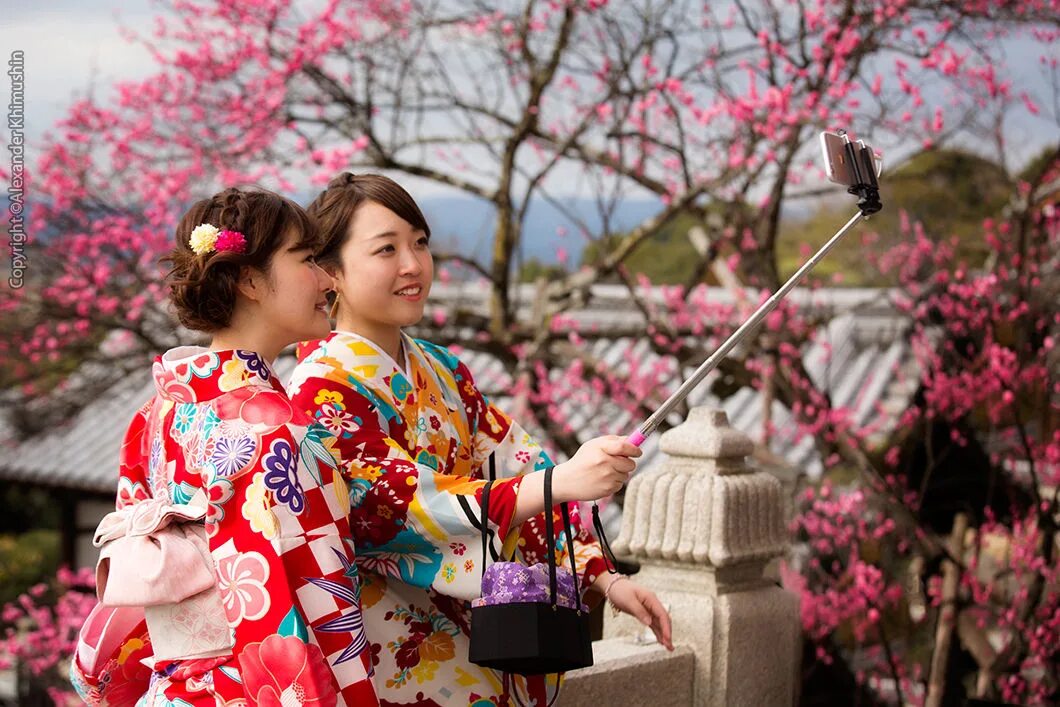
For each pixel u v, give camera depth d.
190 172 7.22
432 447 2.19
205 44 7.13
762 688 3.00
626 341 9.28
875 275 7.62
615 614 3.04
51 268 7.28
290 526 1.78
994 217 7.05
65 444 11.25
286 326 1.93
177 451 1.87
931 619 6.00
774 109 6.21
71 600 8.98
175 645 1.82
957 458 6.68
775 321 6.54
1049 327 6.14
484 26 6.93
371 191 2.19
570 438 6.95
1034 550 5.50
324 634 1.78
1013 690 5.48
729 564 2.90
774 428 7.54
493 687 2.14
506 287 7.09
